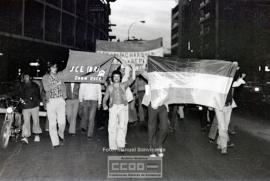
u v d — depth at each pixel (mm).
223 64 7758
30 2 33219
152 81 7512
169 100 7730
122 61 8789
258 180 5527
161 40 13141
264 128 11773
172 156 7328
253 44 52875
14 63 30984
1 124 11539
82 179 5516
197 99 7773
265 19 52812
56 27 39656
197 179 5574
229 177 5703
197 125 12359
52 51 38188
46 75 8109
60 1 39625
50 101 8016
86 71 9109
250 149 8125
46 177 5605
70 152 7555
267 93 25906
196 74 7832
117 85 7672
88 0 48656
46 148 7969
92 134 9422
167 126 7199
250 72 51656
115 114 7641
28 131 8477
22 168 6168
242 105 22234
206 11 62250
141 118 12469
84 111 9945
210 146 8500
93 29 52844
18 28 31766
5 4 29641
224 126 7617
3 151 7598
